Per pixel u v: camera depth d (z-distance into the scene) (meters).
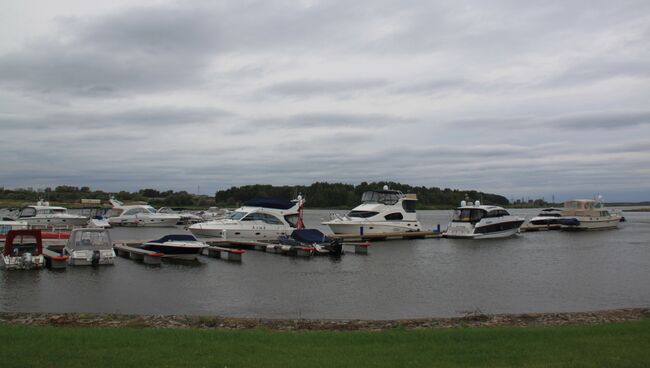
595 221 62.31
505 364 9.24
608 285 23.95
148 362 9.00
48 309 18.20
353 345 10.72
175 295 20.91
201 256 33.12
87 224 53.31
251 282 24.02
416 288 22.94
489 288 23.06
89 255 27.45
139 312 17.91
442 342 10.99
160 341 10.66
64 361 8.95
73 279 23.84
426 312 18.27
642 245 43.00
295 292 21.78
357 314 17.86
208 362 9.09
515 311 18.53
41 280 23.47
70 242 27.84
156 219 61.53
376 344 10.80
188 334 11.48
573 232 58.78
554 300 20.56
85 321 14.19
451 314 17.98
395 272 27.47
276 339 11.22
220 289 22.25
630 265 30.70
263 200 42.38
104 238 28.11
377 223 46.12
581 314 15.85
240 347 10.29
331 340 11.18
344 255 34.81
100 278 24.27
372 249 38.81
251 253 34.97
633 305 19.75
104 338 10.84
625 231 61.44
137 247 32.78
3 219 48.72
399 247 40.31
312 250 33.50
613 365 9.12
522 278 25.83
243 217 40.62
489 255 35.41
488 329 12.44
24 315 14.97
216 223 41.06
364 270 28.08
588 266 30.20
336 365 9.05
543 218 63.28
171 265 28.86
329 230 67.06
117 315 15.23
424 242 44.31
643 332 12.00
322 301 20.06
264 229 40.78
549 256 34.97
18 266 25.59
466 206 48.97
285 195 130.12
